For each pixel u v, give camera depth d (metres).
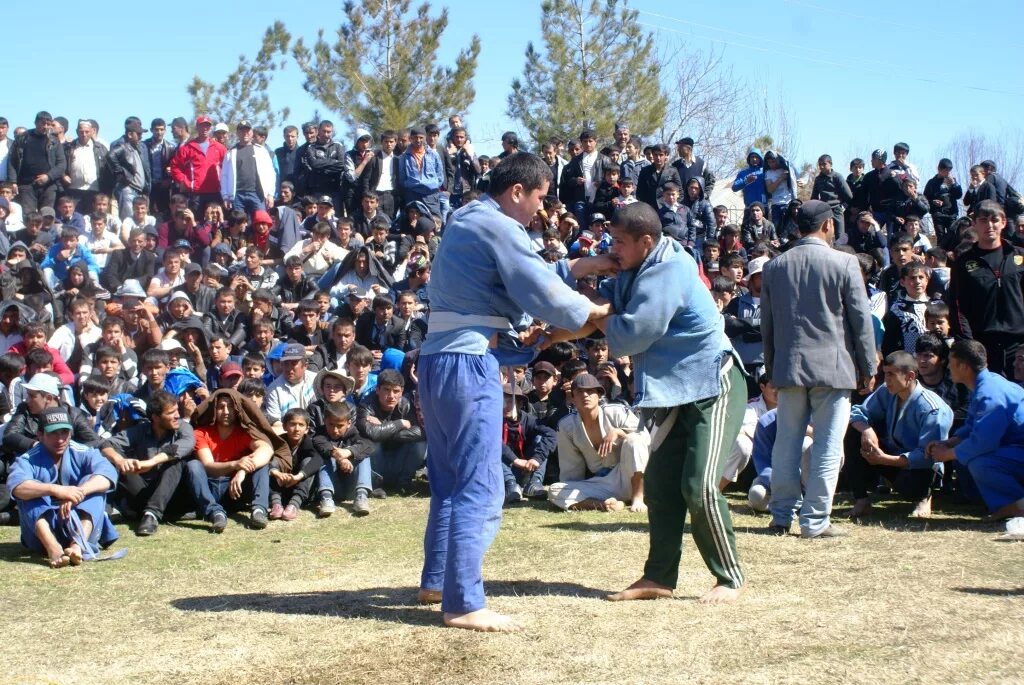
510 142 13.91
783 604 4.27
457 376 4.06
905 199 13.42
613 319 4.16
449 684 3.38
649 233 4.21
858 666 3.42
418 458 7.98
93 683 3.54
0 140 12.52
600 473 7.27
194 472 6.88
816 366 5.75
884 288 9.57
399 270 11.32
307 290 10.61
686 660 3.53
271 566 5.60
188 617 4.43
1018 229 9.43
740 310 9.05
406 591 4.74
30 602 4.92
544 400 8.06
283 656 3.74
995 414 6.22
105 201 11.60
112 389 7.77
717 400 4.29
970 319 7.60
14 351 8.38
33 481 5.99
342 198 13.14
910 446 6.65
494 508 4.09
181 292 9.55
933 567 4.92
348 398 8.21
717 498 4.30
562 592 4.61
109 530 6.23
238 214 12.14
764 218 13.10
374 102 21.16
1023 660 3.45
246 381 7.69
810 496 5.85
